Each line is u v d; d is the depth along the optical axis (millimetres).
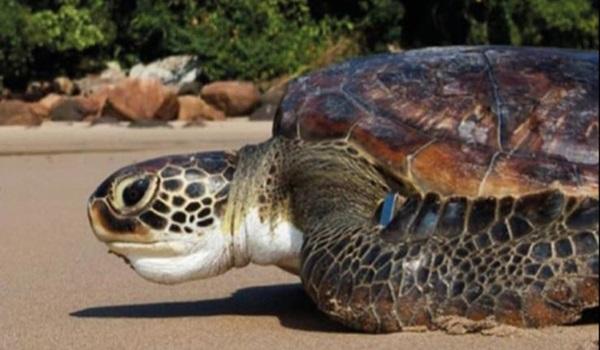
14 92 43250
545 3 45469
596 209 5875
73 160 19656
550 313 5715
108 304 7398
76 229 11031
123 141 25016
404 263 5840
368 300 5836
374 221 6203
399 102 6688
